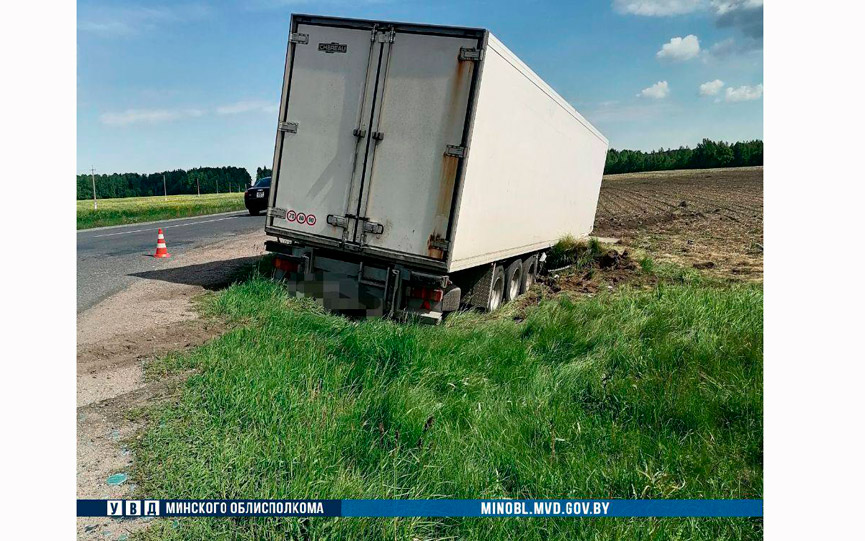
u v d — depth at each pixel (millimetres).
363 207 7012
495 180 7586
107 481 3635
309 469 3605
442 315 7180
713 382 5402
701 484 3904
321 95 7133
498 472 3922
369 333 6059
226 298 7836
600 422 4777
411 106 6723
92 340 6285
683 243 18266
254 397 4504
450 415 4520
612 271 12836
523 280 10758
